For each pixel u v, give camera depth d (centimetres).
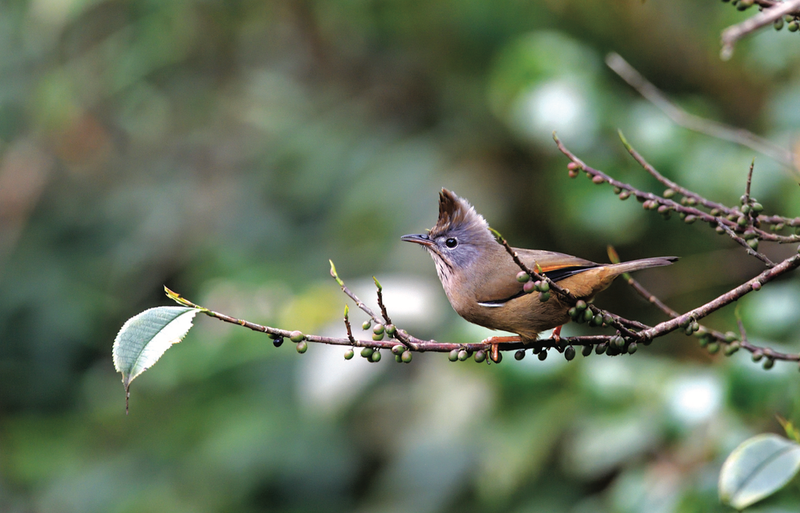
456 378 949
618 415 773
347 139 1327
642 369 796
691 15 1109
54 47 1525
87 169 1563
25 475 1295
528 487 940
